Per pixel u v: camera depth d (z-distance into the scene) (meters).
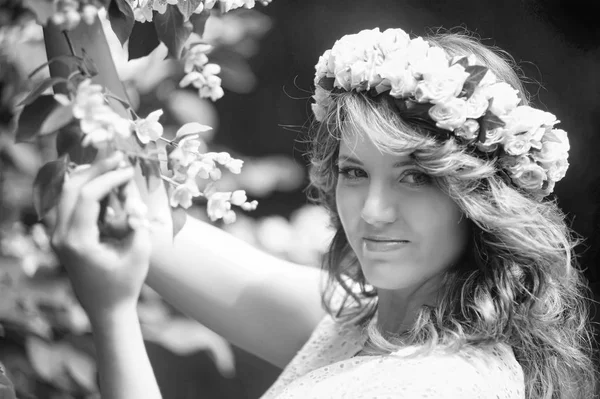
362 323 2.71
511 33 5.41
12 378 3.18
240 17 4.29
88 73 1.69
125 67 3.70
